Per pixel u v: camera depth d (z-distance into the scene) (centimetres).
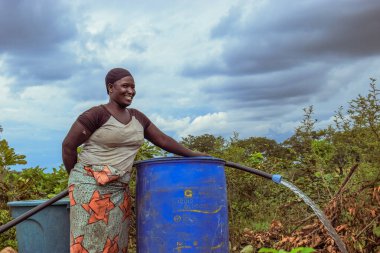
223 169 454
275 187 714
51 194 670
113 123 421
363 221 481
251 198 701
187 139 799
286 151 870
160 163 429
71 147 419
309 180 650
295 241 487
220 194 440
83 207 418
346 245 462
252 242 548
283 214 624
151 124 458
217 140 746
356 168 525
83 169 423
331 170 630
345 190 514
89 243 417
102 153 423
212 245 427
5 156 689
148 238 432
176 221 420
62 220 476
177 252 419
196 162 427
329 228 450
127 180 436
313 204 458
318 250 475
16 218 446
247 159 748
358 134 546
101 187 420
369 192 496
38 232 474
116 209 427
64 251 476
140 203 443
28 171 715
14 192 664
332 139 602
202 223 423
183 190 422
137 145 441
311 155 624
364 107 525
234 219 644
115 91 427
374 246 478
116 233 429
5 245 611
